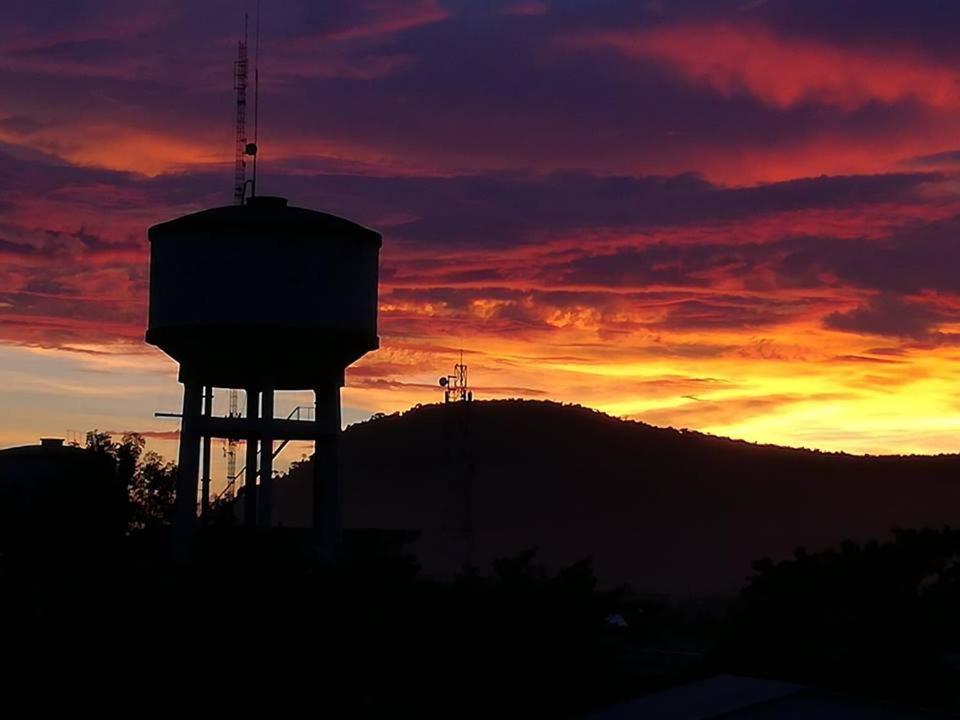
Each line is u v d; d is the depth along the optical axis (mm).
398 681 45188
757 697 37719
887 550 50156
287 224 58031
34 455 67875
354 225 59875
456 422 185000
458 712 44625
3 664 45594
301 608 45812
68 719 43969
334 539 61031
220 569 47312
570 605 46219
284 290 57781
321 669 45000
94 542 66438
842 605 49281
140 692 44781
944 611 48812
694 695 38562
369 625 45438
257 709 44438
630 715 37156
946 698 46375
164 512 82062
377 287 60938
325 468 61656
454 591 47062
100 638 46375
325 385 61375
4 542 64750
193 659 45156
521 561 48500
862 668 47125
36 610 48312
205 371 60125
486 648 44906
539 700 44594
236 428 60125
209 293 57688
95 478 68750
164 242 58906
